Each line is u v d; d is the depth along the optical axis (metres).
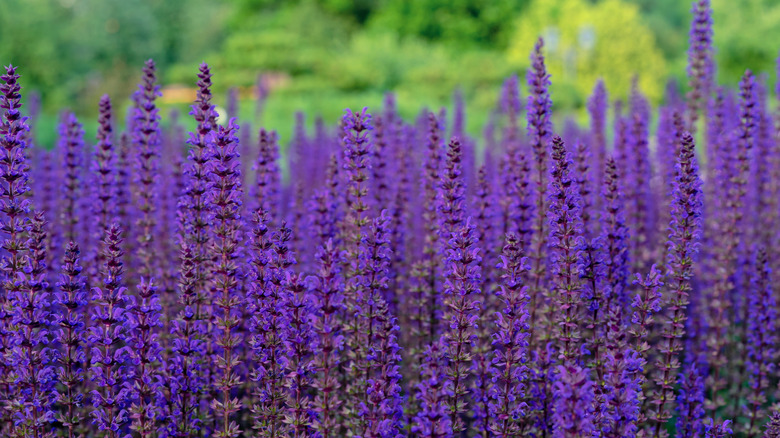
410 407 6.28
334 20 79.88
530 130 8.72
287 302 6.29
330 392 6.75
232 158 6.59
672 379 7.43
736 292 10.80
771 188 11.31
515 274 6.59
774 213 11.22
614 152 10.88
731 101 14.29
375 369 7.17
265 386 6.81
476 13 82.00
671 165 10.10
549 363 7.29
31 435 6.47
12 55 63.12
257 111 22.84
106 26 83.81
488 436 7.18
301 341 6.36
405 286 9.54
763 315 8.66
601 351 7.13
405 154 9.95
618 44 63.22
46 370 6.43
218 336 6.80
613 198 7.79
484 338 8.16
